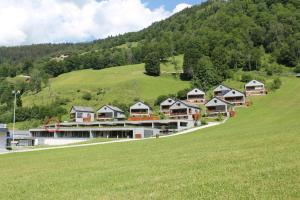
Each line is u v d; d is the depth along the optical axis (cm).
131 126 12262
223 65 17712
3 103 18412
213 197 1661
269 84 15338
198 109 13500
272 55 19838
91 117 15012
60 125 13562
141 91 17562
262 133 4906
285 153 2672
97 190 2131
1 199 2178
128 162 3338
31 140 11244
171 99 14325
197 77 17500
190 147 4184
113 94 17500
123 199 1825
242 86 16188
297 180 1784
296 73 17425
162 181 2173
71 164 3659
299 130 4541
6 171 3659
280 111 10862
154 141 6216
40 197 2116
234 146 3656
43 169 3475
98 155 4419
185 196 1738
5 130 9025
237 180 1938
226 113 12262
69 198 1998
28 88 19650
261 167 2220
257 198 1568
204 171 2331
